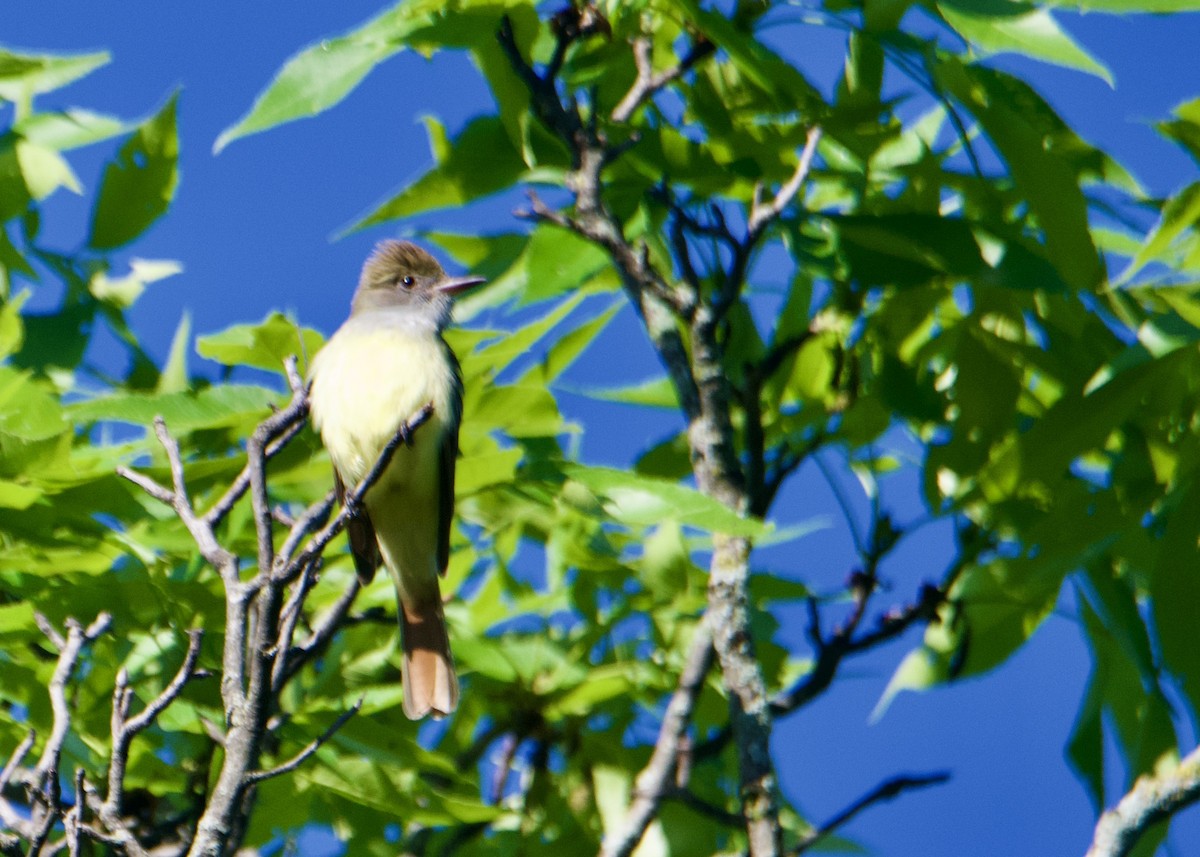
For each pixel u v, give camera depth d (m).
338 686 10.87
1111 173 10.88
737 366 12.13
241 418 10.31
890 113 11.26
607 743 11.49
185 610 9.99
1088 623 10.68
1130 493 9.66
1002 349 10.94
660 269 12.11
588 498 9.88
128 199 12.48
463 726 12.04
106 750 9.86
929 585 10.83
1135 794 8.79
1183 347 9.21
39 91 12.08
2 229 11.99
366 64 9.52
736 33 10.16
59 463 9.70
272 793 10.16
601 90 11.70
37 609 9.81
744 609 9.80
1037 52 9.80
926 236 10.32
